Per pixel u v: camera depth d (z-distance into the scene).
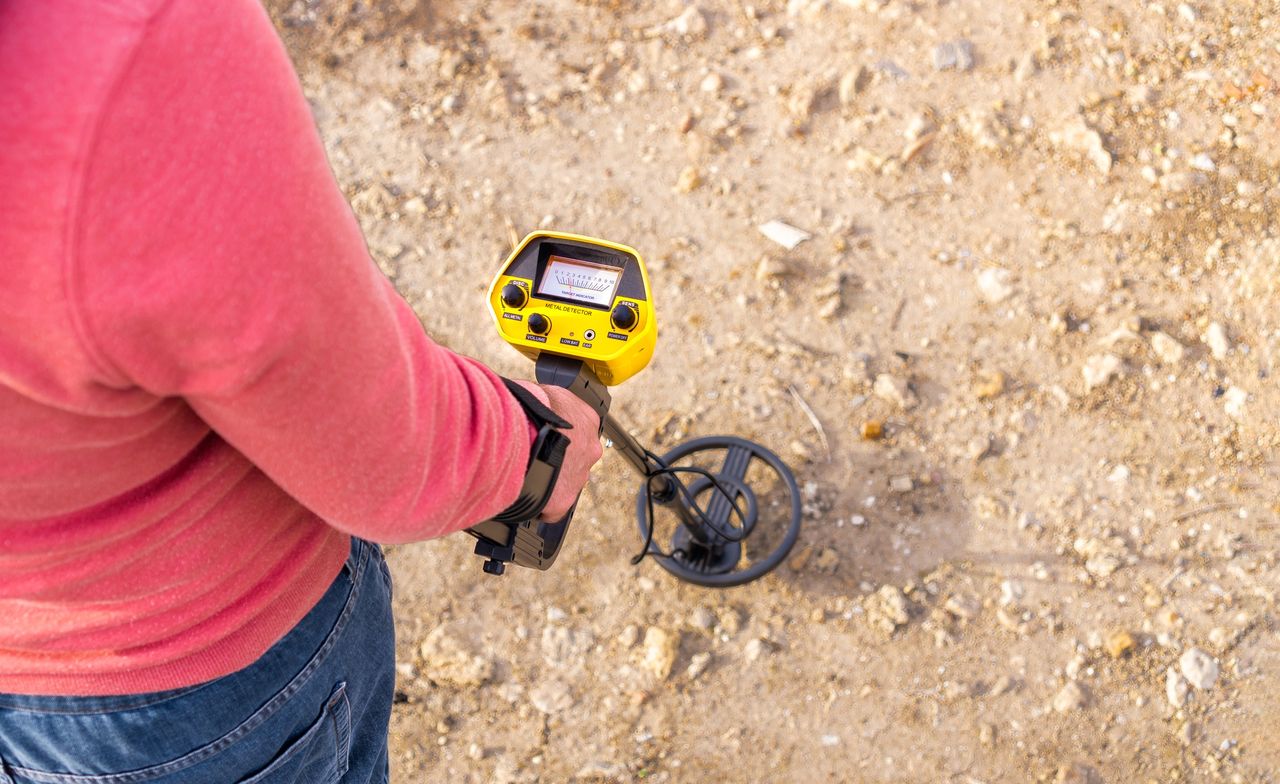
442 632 2.93
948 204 3.40
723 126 3.61
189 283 0.79
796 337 3.23
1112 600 2.81
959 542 2.92
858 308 3.26
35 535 1.02
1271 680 2.69
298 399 0.91
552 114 3.70
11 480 0.92
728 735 2.76
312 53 3.91
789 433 3.10
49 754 1.36
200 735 1.39
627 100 3.71
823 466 3.04
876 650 2.81
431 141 3.70
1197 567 2.83
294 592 1.38
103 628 1.22
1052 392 3.08
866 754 2.71
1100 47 3.61
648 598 2.92
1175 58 3.57
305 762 1.58
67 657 1.26
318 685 1.51
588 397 2.00
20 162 0.72
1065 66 3.59
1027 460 3.01
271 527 1.27
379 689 1.73
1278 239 3.20
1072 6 3.69
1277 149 3.36
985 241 3.33
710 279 3.35
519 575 2.99
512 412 1.25
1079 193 3.37
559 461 1.41
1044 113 3.52
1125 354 3.10
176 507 1.11
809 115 3.60
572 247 2.04
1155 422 3.01
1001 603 2.83
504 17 3.91
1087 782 2.62
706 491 3.04
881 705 2.75
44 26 0.72
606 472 3.09
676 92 3.70
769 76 3.69
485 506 1.22
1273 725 2.64
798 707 2.77
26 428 0.88
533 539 1.74
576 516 3.04
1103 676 2.73
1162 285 3.20
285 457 0.96
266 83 0.83
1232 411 3.00
